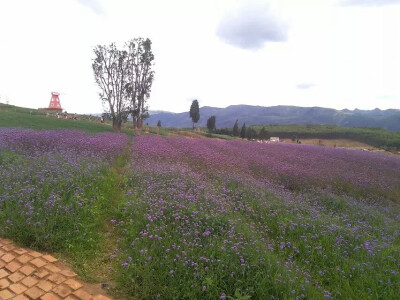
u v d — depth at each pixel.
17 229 4.82
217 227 5.77
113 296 3.76
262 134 77.69
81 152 12.45
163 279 3.98
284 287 4.00
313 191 11.48
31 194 5.98
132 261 4.32
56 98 93.31
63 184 6.97
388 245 6.31
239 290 3.89
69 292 3.67
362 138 89.06
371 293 4.29
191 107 86.06
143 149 15.86
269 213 7.57
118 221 6.13
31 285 3.73
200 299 3.75
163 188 8.09
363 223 7.91
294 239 6.26
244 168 14.24
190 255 4.52
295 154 23.02
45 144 13.43
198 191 8.20
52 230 4.93
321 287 4.51
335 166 18.23
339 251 5.70
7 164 8.61
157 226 5.47
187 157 15.05
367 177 15.36
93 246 4.89
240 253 4.75
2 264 4.10
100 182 8.10
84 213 5.74
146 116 36.12
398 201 12.69
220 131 82.88
